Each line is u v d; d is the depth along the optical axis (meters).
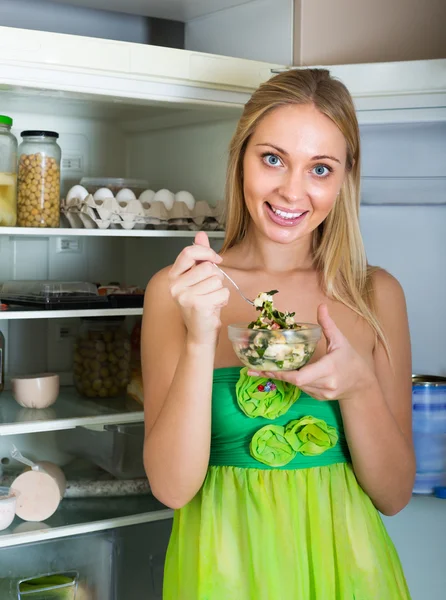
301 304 1.46
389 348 1.46
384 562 1.37
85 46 1.68
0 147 1.81
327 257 1.47
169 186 2.16
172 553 1.44
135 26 2.27
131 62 1.72
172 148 2.14
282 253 1.47
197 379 1.28
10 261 2.17
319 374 1.23
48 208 1.87
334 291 1.46
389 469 1.37
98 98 1.78
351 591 1.33
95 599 1.91
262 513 1.33
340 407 1.35
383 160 1.94
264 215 1.36
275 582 1.31
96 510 1.95
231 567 1.33
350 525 1.37
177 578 1.40
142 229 1.96
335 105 1.33
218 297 1.23
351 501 1.38
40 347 2.20
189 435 1.29
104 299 1.91
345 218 1.46
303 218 1.35
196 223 1.97
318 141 1.31
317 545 1.33
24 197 1.87
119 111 1.99
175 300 1.25
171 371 1.40
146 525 1.97
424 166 1.93
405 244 2.00
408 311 2.02
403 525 1.98
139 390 2.05
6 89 1.70
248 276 1.48
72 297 1.87
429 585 1.97
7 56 1.62
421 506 1.97
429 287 2.01
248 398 1.35
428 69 1.86
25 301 1.88
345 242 1.47
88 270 2.27
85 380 2.08
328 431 1.34
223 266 1.49
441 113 1.88
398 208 1.99
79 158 2.18
